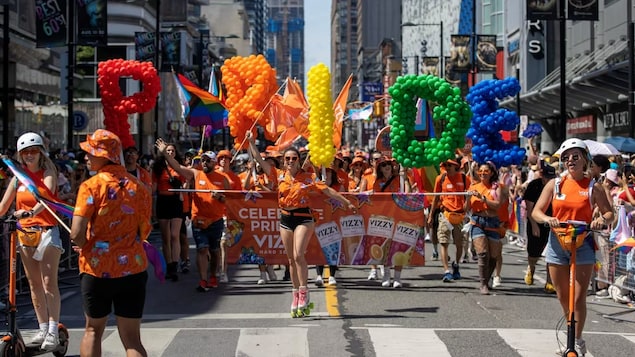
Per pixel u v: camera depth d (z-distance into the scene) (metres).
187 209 14.10
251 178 13.02
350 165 17.69
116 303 6.21
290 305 10.95
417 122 12.59
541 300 11.40
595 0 23.53
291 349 8.27
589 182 7.59
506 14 59.03
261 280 12.94
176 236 13.32
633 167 14.85
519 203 19.77
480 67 39.12
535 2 23.50
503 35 61.97
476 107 12.82
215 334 9.02
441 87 12.11
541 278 13.75
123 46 52.78
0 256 10.98
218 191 11.89
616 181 12.96
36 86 43.38
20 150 8.06
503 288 12.52
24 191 8.05
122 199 6.09
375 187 13.20
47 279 7.95
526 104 42.62
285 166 9.94
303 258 9.93
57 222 8.16
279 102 13.41
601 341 8.77
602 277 11.94
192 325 9.57
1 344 6.99
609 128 39.31
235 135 13.54
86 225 6.04
